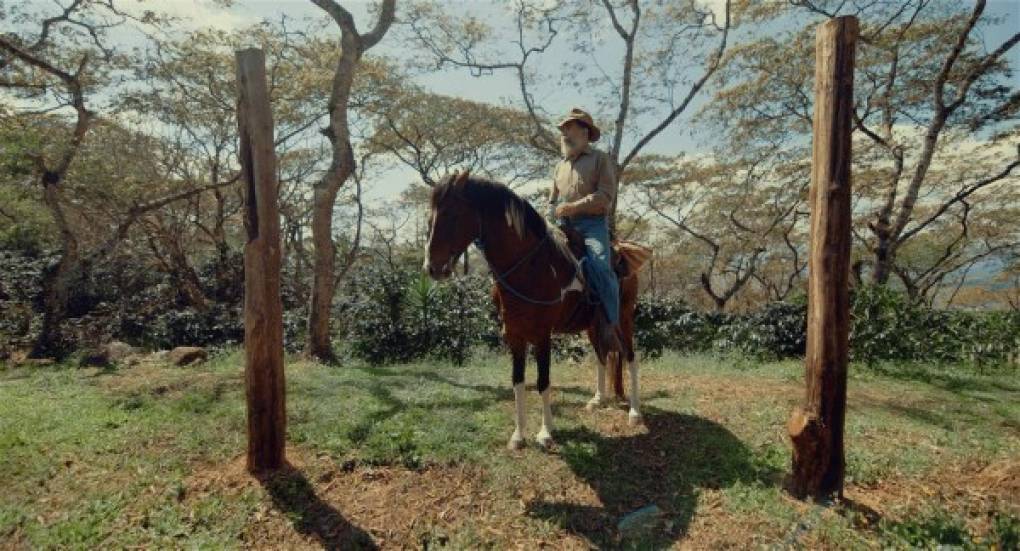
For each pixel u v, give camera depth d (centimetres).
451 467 411
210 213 1823
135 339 1180
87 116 1092
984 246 2094
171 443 450
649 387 641
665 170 2094
